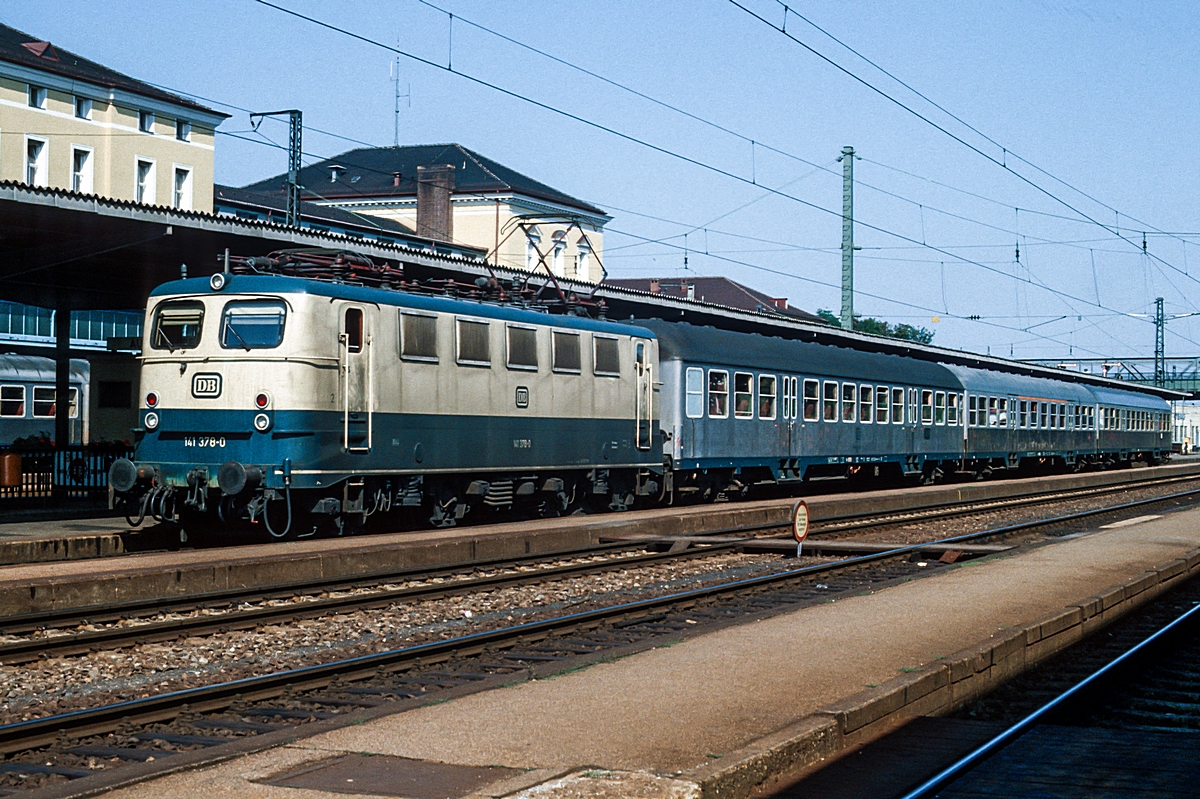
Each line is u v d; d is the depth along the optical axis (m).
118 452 25.16
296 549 17.59
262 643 12.53
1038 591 14.58
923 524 28.02
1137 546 20.59
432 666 11.30
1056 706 9.70
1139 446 63.16
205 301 19.14
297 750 7.43
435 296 21.58
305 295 18.70
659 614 14.46
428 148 69.81
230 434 18.77
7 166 46.28
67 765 8.05
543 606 15.52
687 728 7.93
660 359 28.17
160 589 14.80
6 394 42.38
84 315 47.44
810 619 12.34
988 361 48.03
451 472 21.28
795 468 32.75
